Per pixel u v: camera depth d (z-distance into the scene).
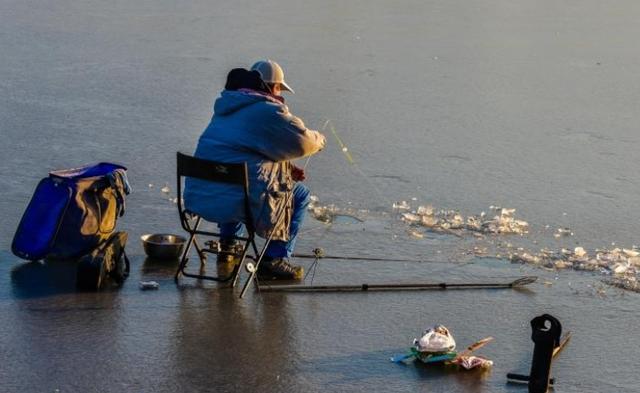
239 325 22.14
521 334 22.36
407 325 22.59
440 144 39.78
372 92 48.06
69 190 24.38
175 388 19.22
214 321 22.27
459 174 35.78
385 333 22.11
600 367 21.02
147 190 31.84
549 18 70.56
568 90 50.38
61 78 48.41
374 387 19.55
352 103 45.81
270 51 56.12
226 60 53.62
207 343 21.19
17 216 28.56
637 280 25.80
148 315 22.36
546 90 50.19
